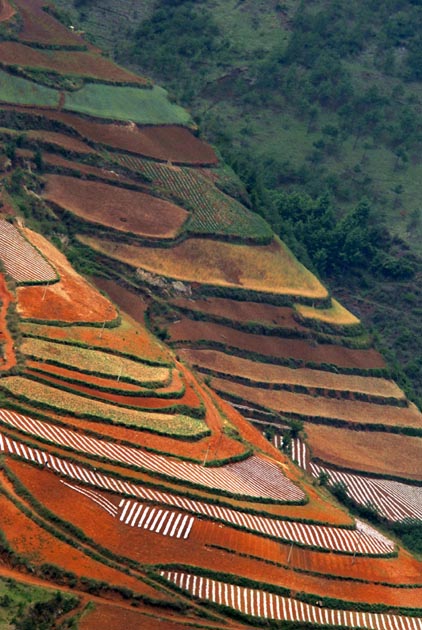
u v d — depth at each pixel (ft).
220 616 540.11
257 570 579.07
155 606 526.98
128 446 628.69
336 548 631.56
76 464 586.86
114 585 524.11
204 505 606.55
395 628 586.45
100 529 551.59
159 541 562.25
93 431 623.77
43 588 507.30
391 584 621.72
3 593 495.41
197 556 565.94
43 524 538.88
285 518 640.17
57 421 616.80
